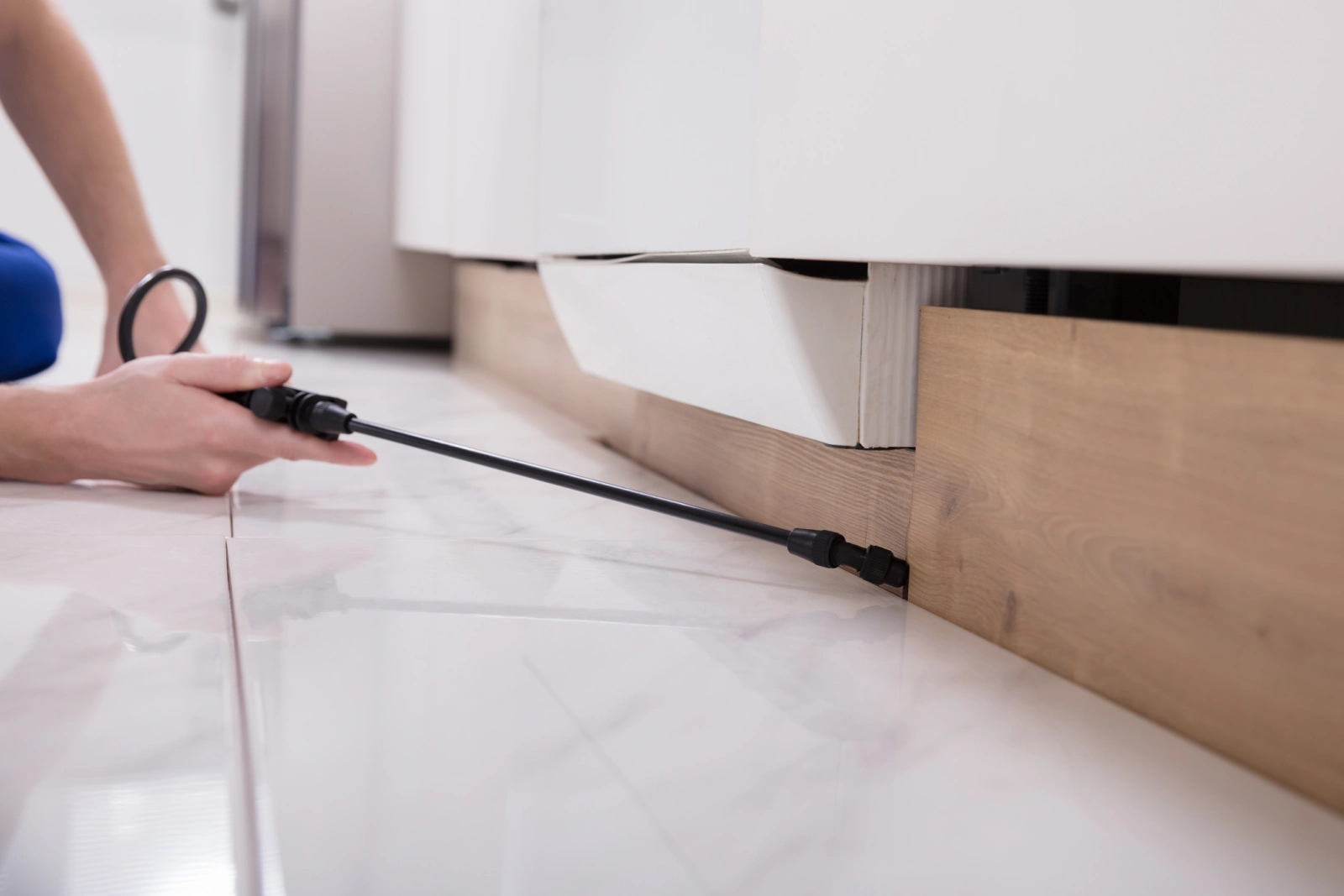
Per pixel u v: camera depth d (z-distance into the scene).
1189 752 0.38
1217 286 0.46
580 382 1.28
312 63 2.12
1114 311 0.49
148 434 0.73
